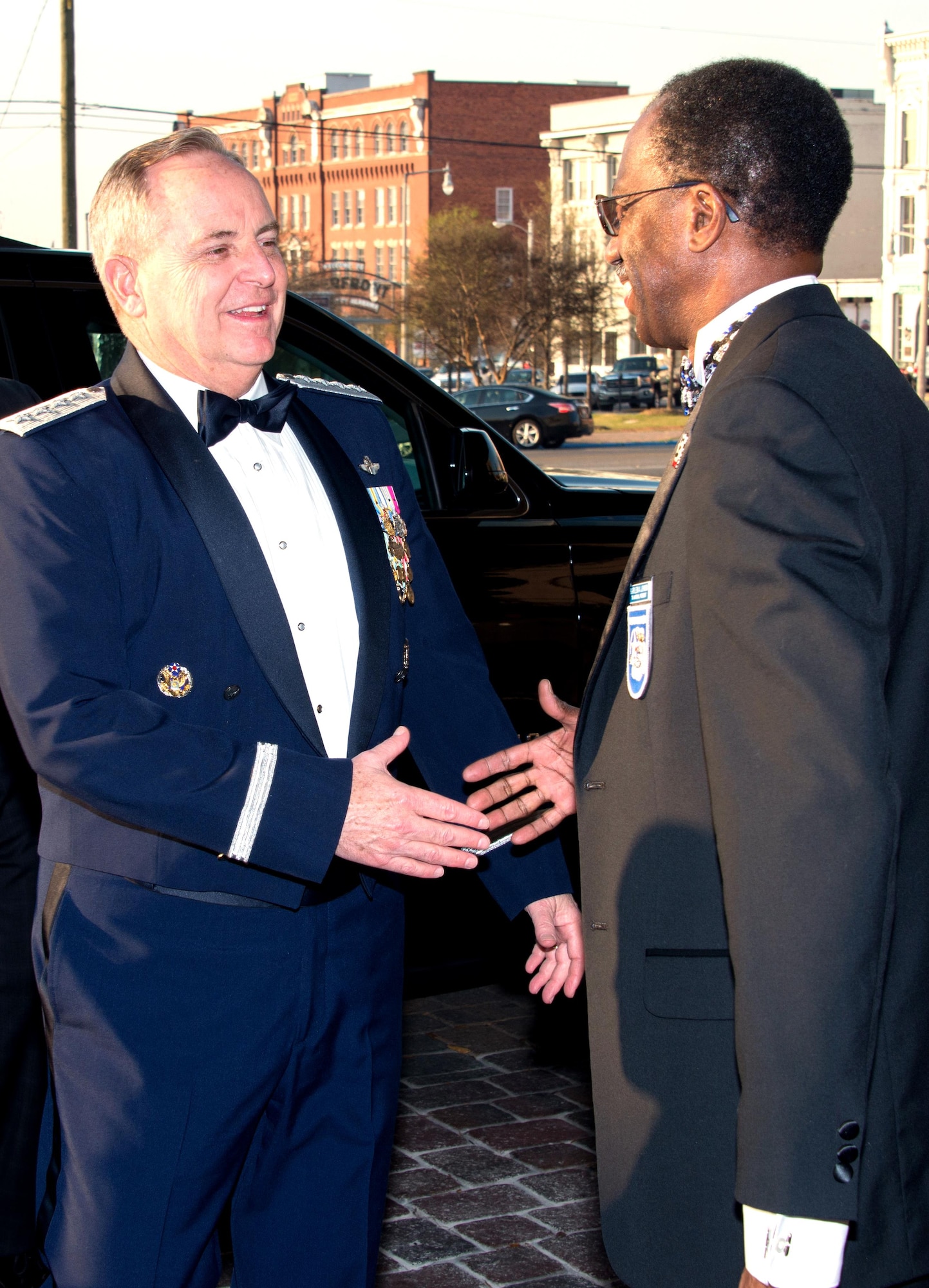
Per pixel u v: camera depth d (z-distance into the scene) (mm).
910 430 1424
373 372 3287
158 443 1670
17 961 2146
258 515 1716
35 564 1574
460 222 44000
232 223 1685
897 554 1359
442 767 1986
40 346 2873
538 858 2018
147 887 1639
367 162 77375
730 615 1306
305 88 79938
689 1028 1449
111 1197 1611
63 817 1676
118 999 1621
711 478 1347
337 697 1736
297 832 1576
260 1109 1684
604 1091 1557
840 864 1229
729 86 1521
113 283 1732
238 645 1674
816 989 1224
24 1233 2186
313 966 1692
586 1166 2904
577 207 54000
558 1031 3650
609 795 1552
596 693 1601
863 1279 1360
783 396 1344
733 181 1511
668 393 42812
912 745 1402
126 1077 1613
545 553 3330
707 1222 1443
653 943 1481
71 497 1603
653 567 1481
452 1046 3545
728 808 1289
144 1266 1618
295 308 3172
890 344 45031
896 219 44469
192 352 1708
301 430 1832
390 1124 1820
